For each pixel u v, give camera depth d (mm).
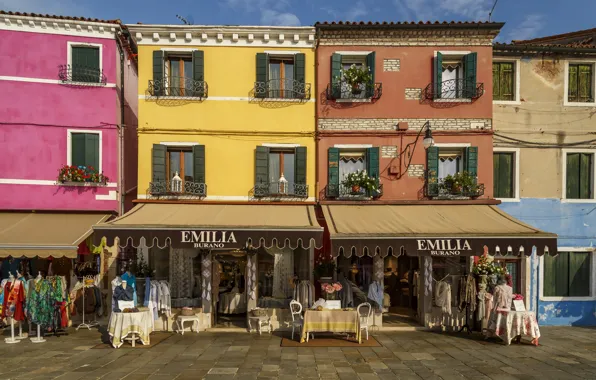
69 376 7992
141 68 13289
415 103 13398
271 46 13516
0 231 11664
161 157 13094
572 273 13484
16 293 10734
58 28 13391
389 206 13008
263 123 13445
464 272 12844
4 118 13039
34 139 13195
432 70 13406
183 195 13102
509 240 10344
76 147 13531
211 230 10531
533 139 13617
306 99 13461
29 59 13234
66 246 10891
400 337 11367
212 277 12664
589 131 13680
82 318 13117
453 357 9398
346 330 10594
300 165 13281
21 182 13055
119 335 10164
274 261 12930
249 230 10562
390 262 14688
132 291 10797
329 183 13219
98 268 13500
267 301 12703
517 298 10906
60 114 13375
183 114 13297
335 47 13516
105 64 13742
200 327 12281
